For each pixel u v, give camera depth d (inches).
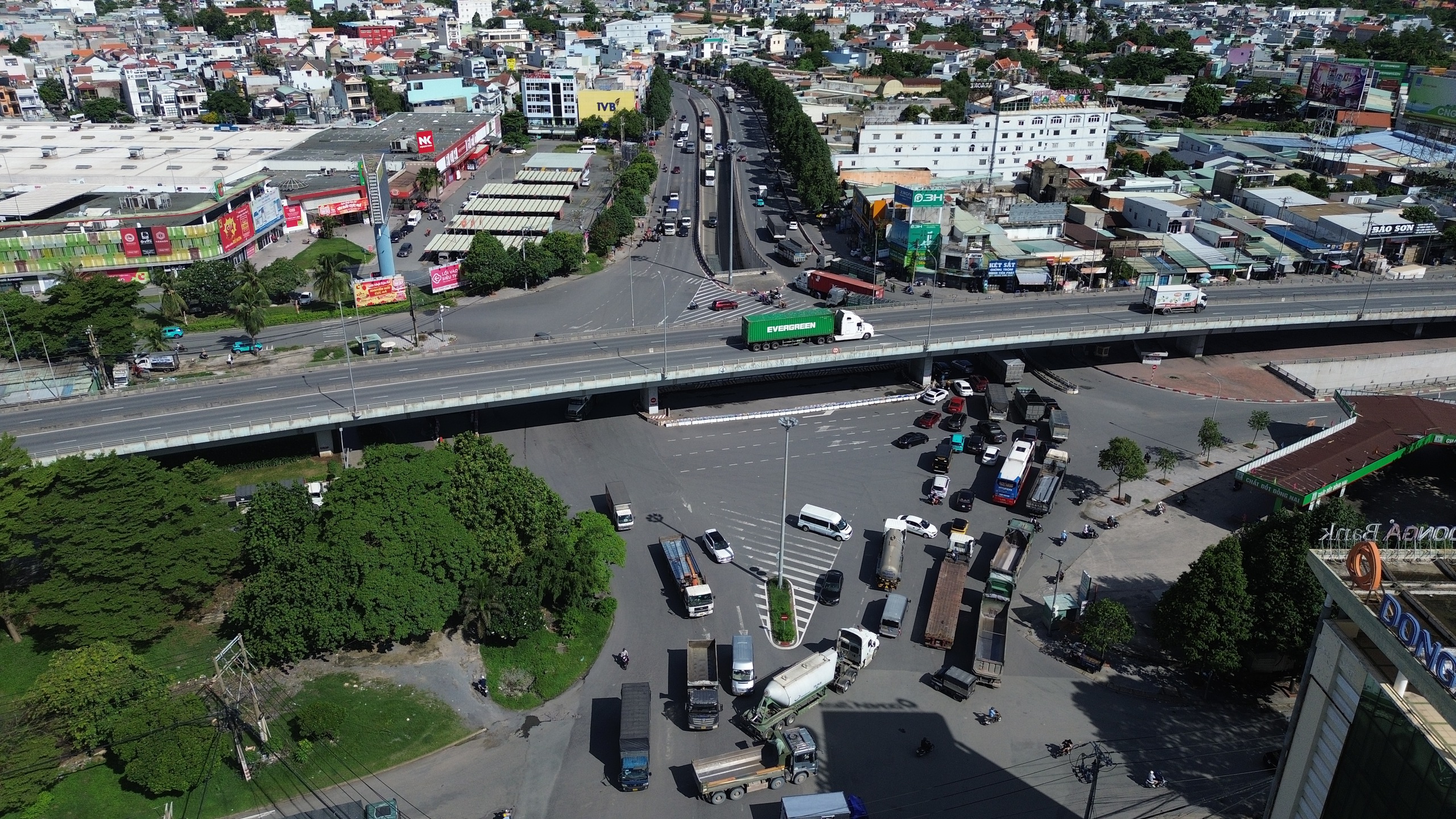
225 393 5002.5
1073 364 6343.5
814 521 4355.3
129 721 2869.1
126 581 3363.7
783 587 3954.2
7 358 5812.0
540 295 7573.8
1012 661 3550.7
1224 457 5098.4
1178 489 4795.8
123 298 5984.3
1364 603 2034.9
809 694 3245.6
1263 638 3267.7
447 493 3791.8
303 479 4734.3
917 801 2918.3
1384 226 7731.3
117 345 5851.4
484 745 3149.6
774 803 2930.6
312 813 2842.0
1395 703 1929.1
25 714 2915.8
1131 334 5905.5
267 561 3614.7
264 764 3024.1
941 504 4623.5
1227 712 3299.7
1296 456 4598.9
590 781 3004.4
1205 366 6314.0
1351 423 4909.0
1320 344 6692.9
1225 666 3238.2
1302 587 3218.5
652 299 7431.1
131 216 7534.5
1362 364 6190.9
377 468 3720.5
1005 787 2972.4
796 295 7514.8
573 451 5118.1
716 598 3890.3
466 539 3585.1
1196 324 6013.8
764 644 3619.6
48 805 2827.3
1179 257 7519.7
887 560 3983.8
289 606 3302.2
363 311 7096.5
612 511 4424.2
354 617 3324.3
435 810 2886.3
